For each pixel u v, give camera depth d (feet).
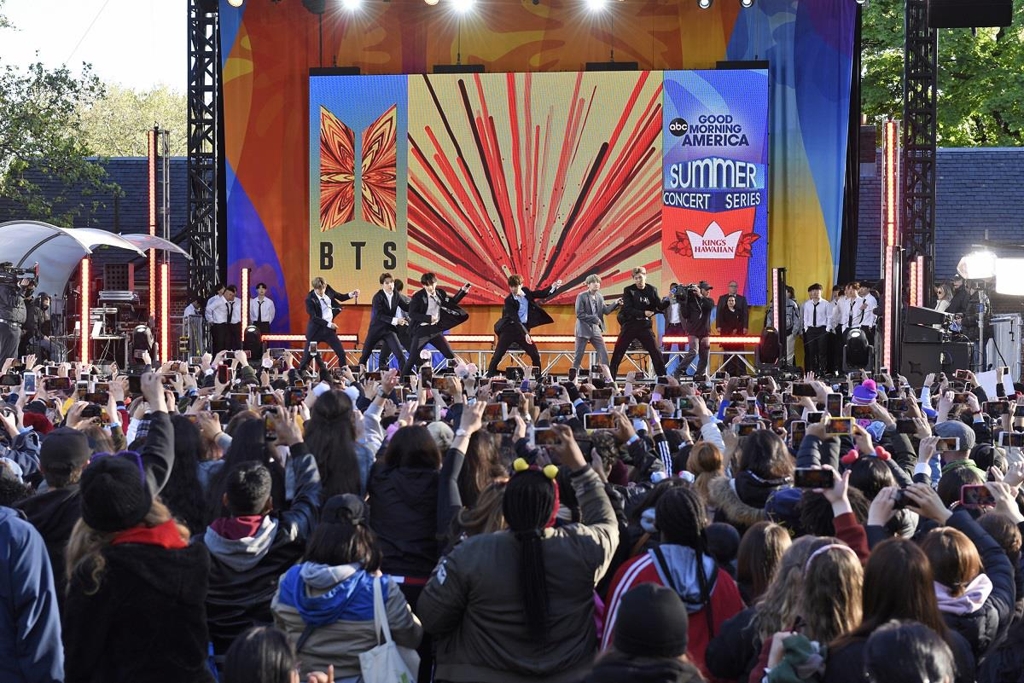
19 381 35.96
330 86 73.77
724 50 74.43
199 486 16.89
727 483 16.75
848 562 11.58
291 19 75.36
